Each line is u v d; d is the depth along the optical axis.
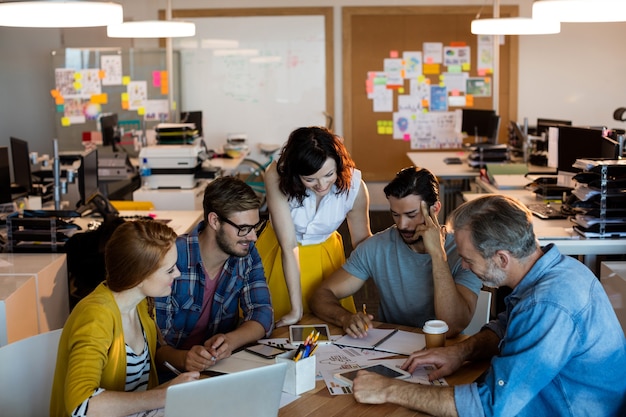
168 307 2.69
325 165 2.80
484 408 2.04
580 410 2.05
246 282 2.81
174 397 1.80
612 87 9.21
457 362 2.37
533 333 2.02
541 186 5.31
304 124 9.30
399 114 9.23
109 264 2.15
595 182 4.15
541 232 4.32
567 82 9.21
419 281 2.90
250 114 9.29
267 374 1.92
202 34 9.16
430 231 2.70
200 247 2.71
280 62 9.18
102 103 9.02
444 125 9.24
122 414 2.04
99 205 4.80
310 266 3.18
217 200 2.59
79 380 2.04
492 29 5.90
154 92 9.02
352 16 9.08
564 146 5.16
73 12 3.19
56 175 4.98
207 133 9.33
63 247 3.98
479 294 2.92
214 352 2.46
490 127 7.84
